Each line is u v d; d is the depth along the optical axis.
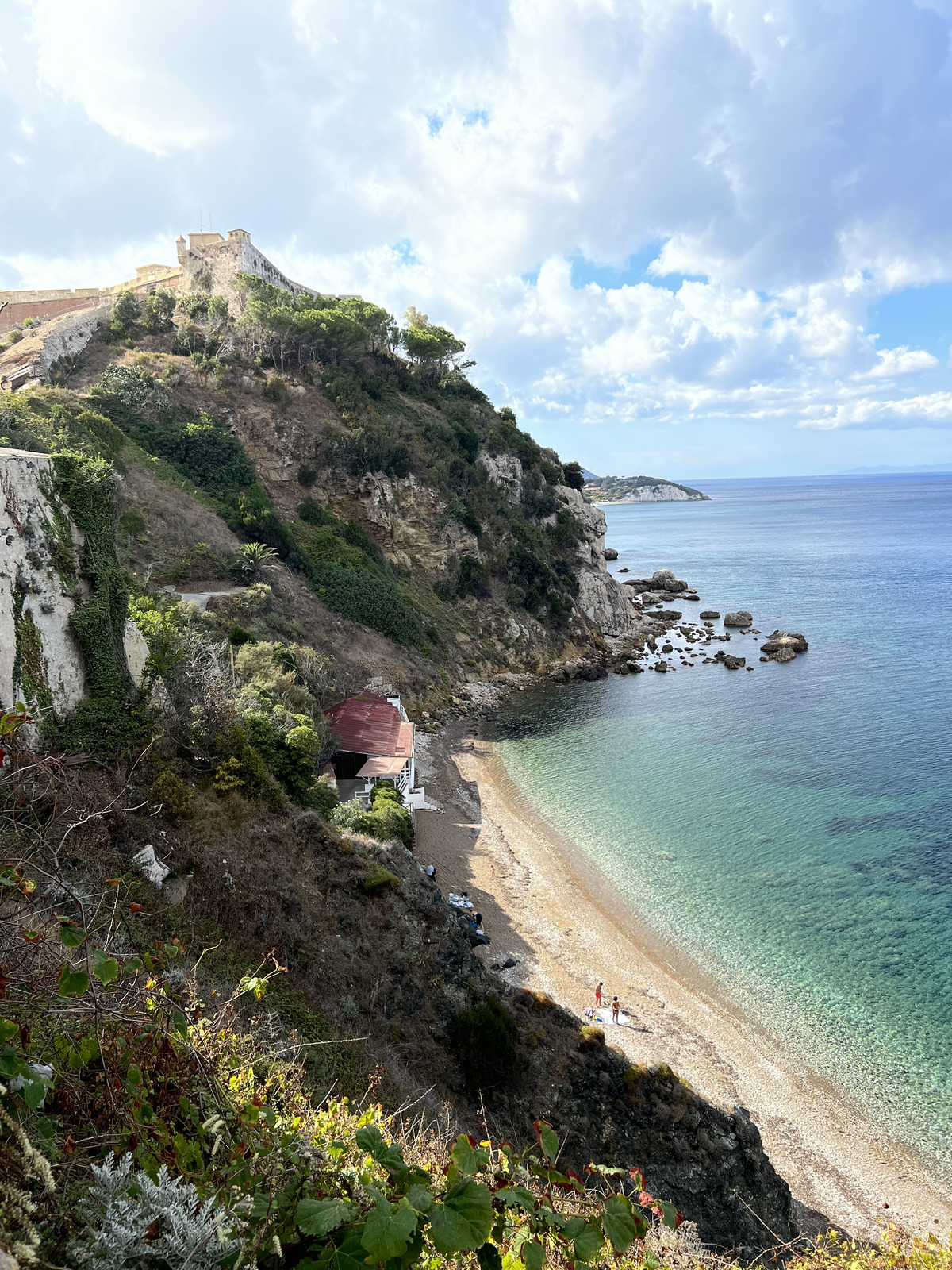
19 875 7.70
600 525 124.81
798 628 113.12
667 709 78.50
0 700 20.97
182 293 107.19
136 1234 4.99
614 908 42.78
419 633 82.38
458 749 66.69
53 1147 5.79
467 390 121.38
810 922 41.16
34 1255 4.68
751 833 51.06
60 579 23.81
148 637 32.41
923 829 50.53
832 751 65.00
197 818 24.14
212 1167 6.09
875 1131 29.12
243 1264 5.26
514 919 40.88
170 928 19.80
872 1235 25.03
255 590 60.22
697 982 36.94
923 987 36.16
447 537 95.50
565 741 69.50
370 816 39.06
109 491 26.75
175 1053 7.07
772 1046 33.00
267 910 23.27
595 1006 34.41
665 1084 25.17
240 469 76.50
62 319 87.19
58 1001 6.69
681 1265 10.23
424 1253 6.05
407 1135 10.14
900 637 104.50
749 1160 24.62
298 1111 8.29
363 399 94.38
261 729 35.75
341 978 23.58
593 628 108.81
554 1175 6.28
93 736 23.61
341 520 86.94
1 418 55.44
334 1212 5.08
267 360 92.31
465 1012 24.98
